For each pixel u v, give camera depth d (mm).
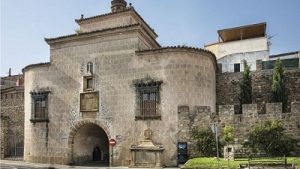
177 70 26141
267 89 31188
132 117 26672
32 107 31203
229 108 24938
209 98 27656
